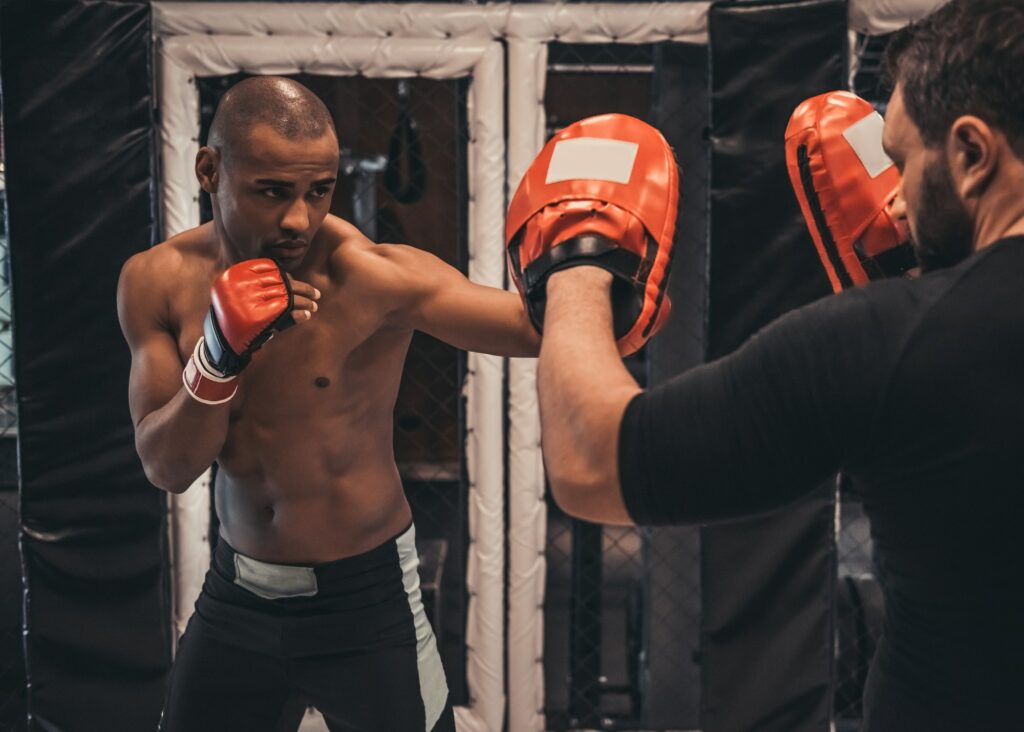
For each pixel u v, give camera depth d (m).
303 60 2.70
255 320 1.27
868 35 2.73
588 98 3.30
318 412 1.58
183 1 2.70
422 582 2.94
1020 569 0.67
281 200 1.38
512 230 1.05
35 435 2.70
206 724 1.69
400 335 1.60
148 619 2.78
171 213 2.73
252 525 1.64
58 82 2.62
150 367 1.54
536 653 2.87
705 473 0.69
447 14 2.70
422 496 3.95
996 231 0.72
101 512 2.74
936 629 0.72
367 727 1.68
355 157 3.33
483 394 2.77
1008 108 0.68
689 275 2.92
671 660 2.96
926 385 0.67
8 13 2.58
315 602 1.64
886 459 0.70
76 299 2.68
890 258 1.13
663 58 2.84
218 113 1.39
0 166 2.93
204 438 1.40
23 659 3.09
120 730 2.79
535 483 2.81
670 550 2.93
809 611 2.77
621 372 0.77
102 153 2.66
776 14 2.64
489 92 2.71
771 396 0.69
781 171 2.68
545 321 0.88
